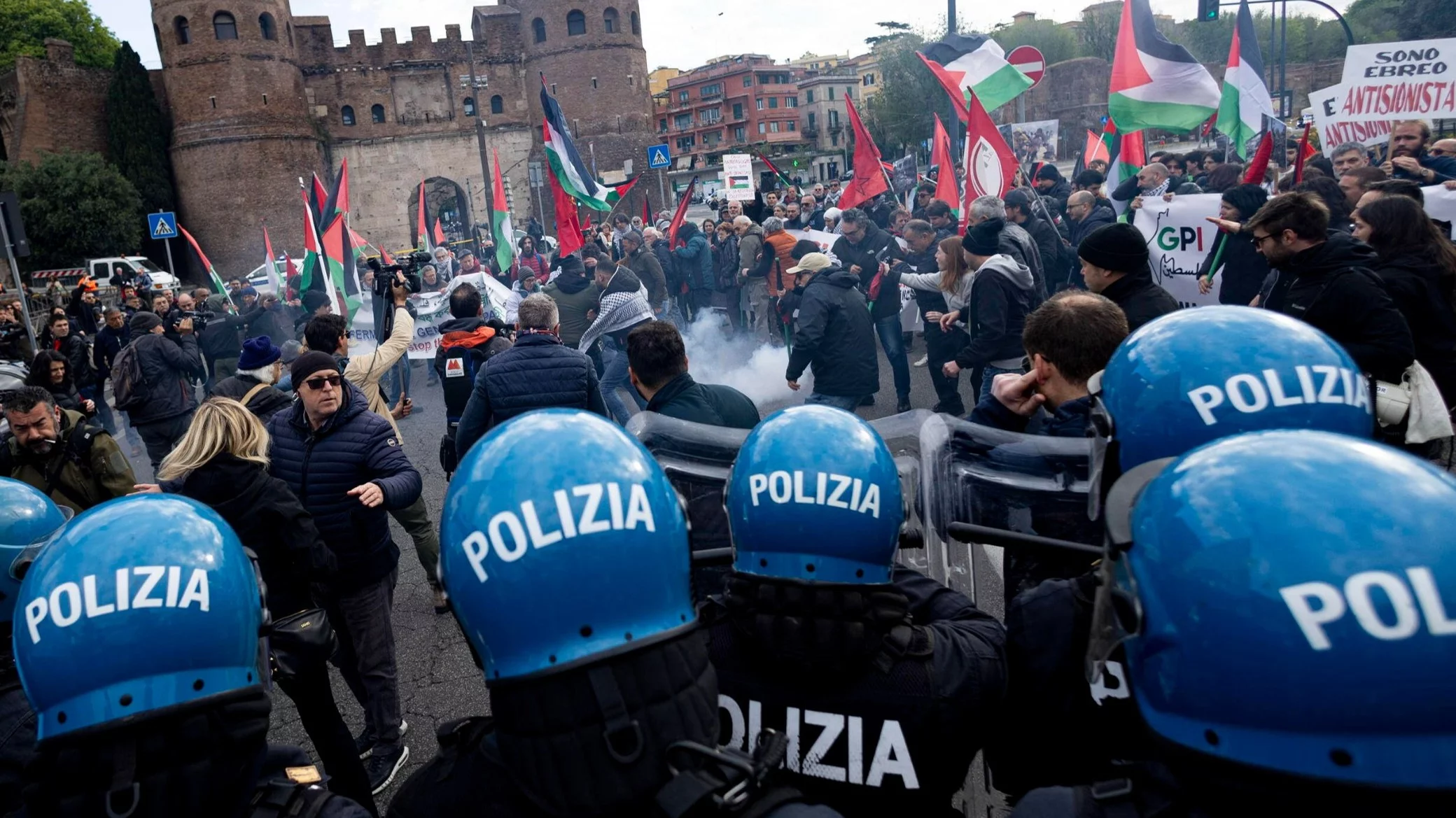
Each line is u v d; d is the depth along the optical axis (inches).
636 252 444.1
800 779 55.6
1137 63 336.2
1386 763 28.0
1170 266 273.4
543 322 177.2
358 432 133.9
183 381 310.2
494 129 2128.4
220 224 1856.5
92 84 1875.0
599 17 2107.5
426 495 281.0
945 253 254.2
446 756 49.5
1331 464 31.5
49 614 45.4
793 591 52.8
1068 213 330.6
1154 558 34.3
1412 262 152.4
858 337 229.3
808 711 55.0
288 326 476.7
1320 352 46.4
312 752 140.7
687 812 38.6
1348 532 29.4
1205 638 31.2
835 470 53.6
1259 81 368.2
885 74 2502.5
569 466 43.4
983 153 320.2
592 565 41.3
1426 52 359.6
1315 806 29.0
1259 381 45.7
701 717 42.4
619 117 2144.4
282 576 117.7
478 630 42.6
